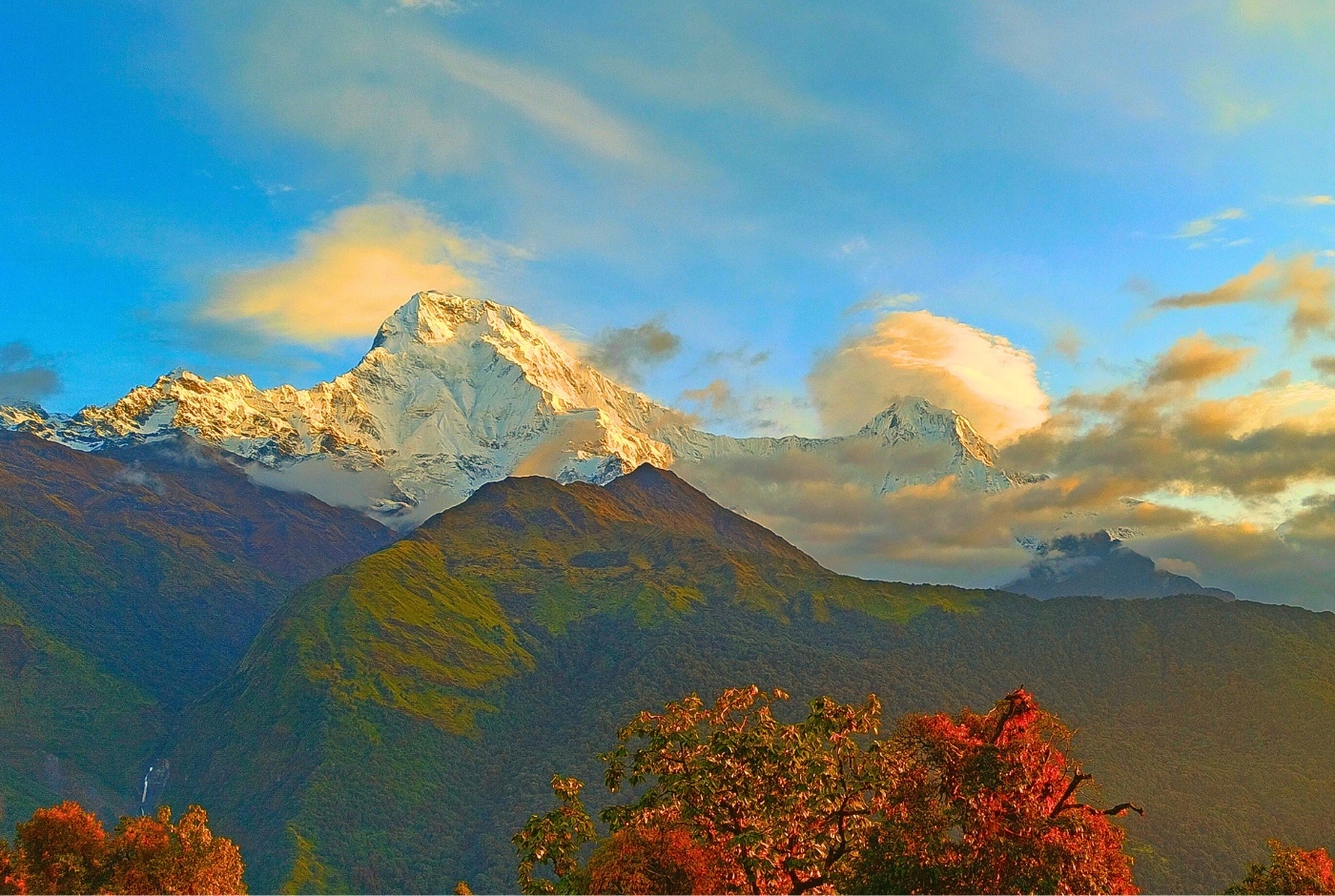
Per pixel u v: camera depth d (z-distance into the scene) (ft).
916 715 120.88
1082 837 110.01
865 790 120.47
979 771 111.96
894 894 110.11
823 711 127.24
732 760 125.80
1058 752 119.03
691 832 122.93
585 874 113.39
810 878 118.01
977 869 108.27
